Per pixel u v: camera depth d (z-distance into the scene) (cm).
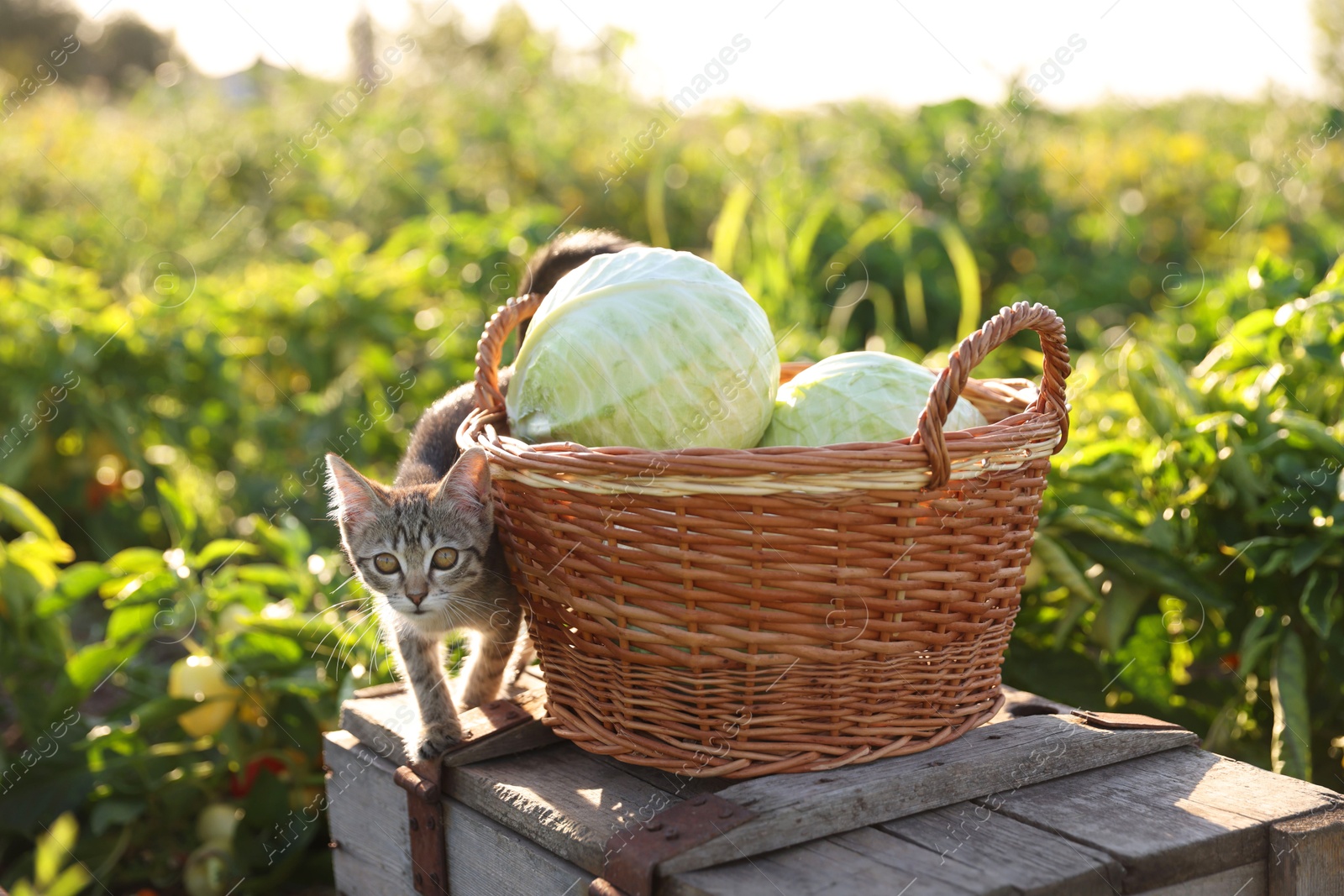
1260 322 318
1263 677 297
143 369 513
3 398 488
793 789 176
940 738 191
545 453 183
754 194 612
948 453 171
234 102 1001
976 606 188
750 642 176
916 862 165
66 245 709
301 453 507
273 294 537
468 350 505
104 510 509
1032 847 168
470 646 254
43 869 259
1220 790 187
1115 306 666
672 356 195
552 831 181
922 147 748
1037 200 740
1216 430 293
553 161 745
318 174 759
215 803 323
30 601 349
